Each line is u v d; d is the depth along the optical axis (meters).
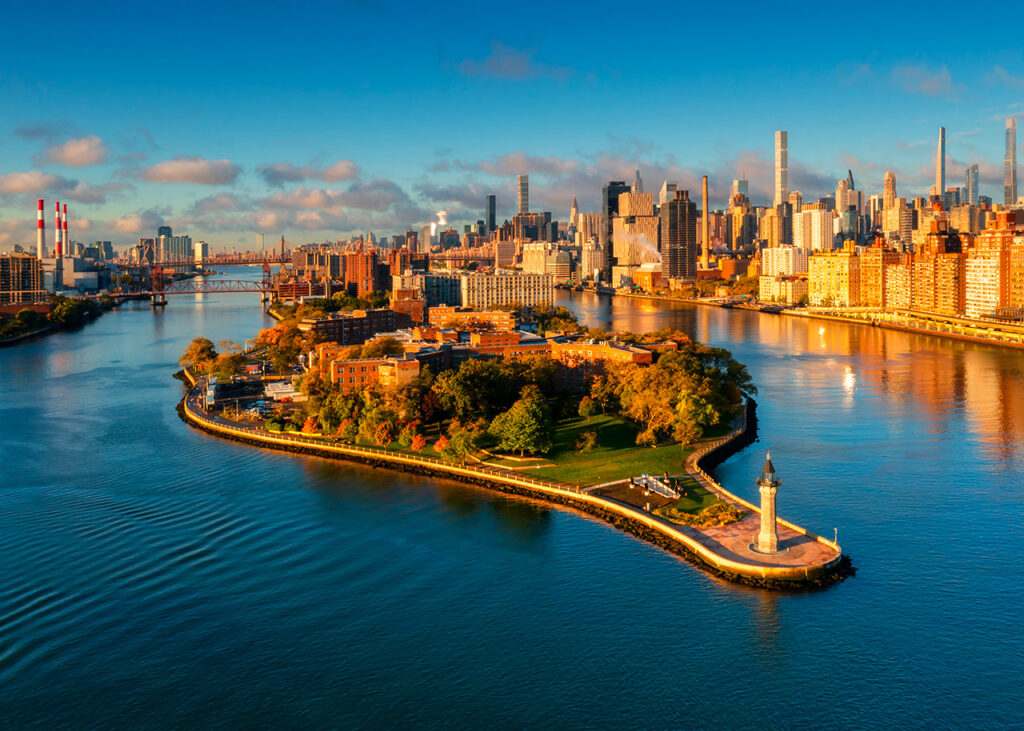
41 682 142.12
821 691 136.62
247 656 149.12
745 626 155.12
